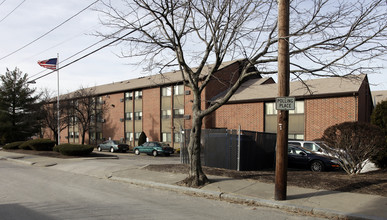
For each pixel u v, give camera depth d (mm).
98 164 15375
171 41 9531
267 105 25406
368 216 5980
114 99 38750
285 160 7383
